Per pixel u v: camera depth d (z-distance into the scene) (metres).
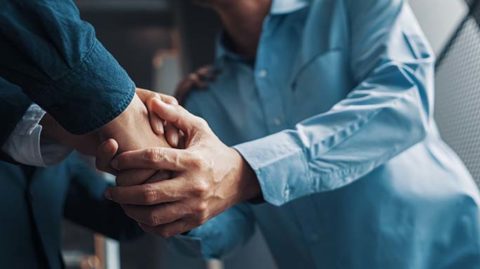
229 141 1.32
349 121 1.01
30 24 0.73
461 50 1.65
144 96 0.92
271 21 1.26
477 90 1.62
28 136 0.86
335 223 1.17
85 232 3.39
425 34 1.70
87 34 0.76
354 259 1.15
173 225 0.86
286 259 1.30
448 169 1.19
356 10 1.20
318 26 1.24
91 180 1.31
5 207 0.93
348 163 1.00
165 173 0.84
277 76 1.25
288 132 0.99
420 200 1.14
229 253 1.33
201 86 1.36
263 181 0.92
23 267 0.95
